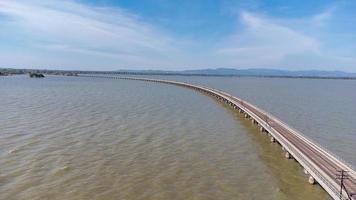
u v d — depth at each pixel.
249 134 37.41
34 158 24.88
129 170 23.30
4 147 27.31
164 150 28.70
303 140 28.83
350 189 17.98
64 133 33.19
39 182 20.55
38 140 29.98
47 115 43.69
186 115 49.34
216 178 22.52
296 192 20.47
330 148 32.16
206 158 27.03
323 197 19.72
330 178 19.31
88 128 36.06
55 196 18.75
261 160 27.14
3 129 33.91
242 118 49.09
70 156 25.77
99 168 23.42
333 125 44.28
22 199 18.22
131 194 19.39
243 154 28.80
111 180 21.36
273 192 20.39
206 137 34.72
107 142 30.42
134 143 30.53
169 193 19.70
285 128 34.00
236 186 21.22
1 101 58.97
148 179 21.78
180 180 21.86
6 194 18.72
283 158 27.88
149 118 44.50
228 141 33.47
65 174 22.02
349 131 40.19
